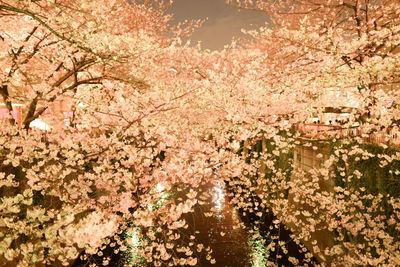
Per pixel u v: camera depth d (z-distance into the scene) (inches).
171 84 545.0
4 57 426.6
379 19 548.7
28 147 366.3
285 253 576.1
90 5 390.0
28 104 442.9
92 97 431.2
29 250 271.1
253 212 778.2
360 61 500.4
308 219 533.6
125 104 416.2
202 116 612.7
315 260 565.0
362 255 406.3
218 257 578.9
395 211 369.4
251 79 570.6
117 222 408.8
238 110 553.6
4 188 370.6
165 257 438.6
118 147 443.2
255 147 1023.0
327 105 522.0
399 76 459.8
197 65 661.9
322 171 529.7
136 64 476.4
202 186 1088.2
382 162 380.5
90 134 485.7
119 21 595.8
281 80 581.3
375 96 441.4
